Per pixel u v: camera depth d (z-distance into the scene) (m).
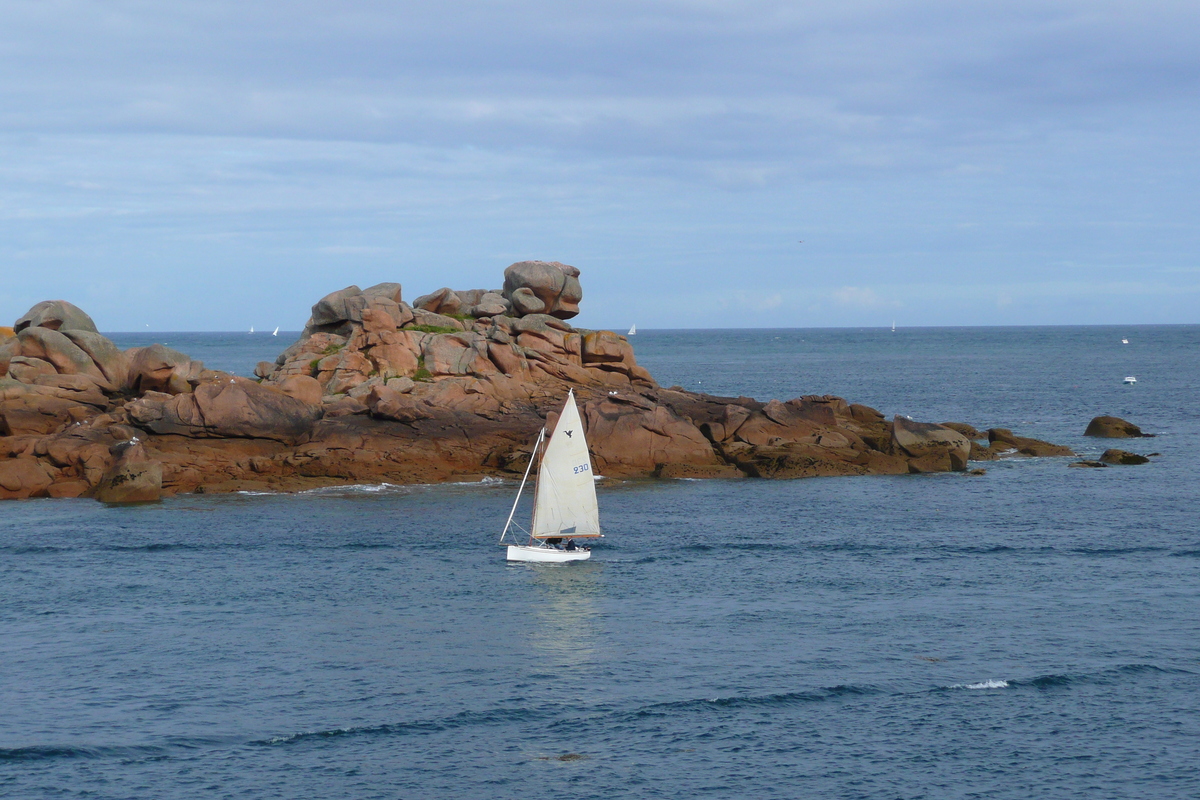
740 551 68.44
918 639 50.50
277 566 63.88
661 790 35.84
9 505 80.75
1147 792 35.56
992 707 42.34
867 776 36.78
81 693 43.78
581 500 67.00
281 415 93.62
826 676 45.72
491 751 38.66
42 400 93.56
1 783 36.09
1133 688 44.12
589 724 40.94
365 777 36.66
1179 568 63.47
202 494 85.00
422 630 52.09
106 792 35.56
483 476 91.38
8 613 54.38
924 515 79.56
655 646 49.72
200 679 45.38
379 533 72.38
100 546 68.00
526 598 57.72
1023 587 59.59
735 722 41.09
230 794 35.44
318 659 47.84
